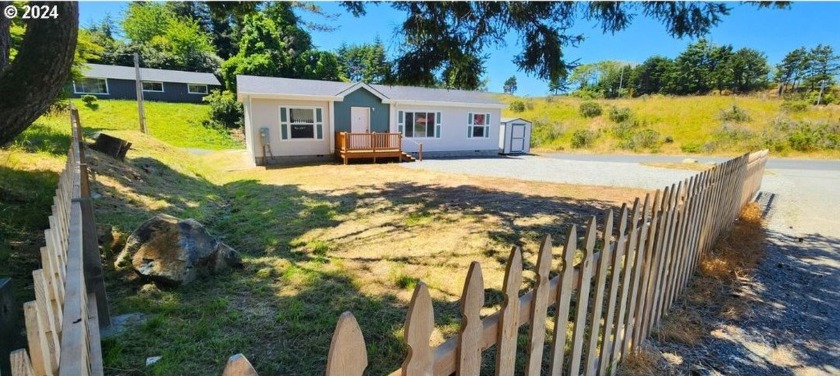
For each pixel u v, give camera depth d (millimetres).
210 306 2625
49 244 1258
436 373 934
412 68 5270
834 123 20141
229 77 25359
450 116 16234
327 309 2648
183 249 3014
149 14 34656
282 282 3096
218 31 36844
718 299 2824
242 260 3516
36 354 758
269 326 2412
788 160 16766
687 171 12102
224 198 6832
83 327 913
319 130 13570
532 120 27750
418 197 6664
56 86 2807
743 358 2145
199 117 22703
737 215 5156
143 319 2451
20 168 5184
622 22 4246
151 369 1972
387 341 2270
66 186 2240
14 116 2674
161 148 10977
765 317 2590
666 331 2375
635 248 1937
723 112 23875
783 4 3938
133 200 5090
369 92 14211
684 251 2758
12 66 2639
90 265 2201
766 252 3992
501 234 4363
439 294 2926
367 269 3391
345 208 5754
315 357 2119
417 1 4578
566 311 1451
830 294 2975
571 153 20859
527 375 1304
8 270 2846
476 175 10094
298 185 7996
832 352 2215
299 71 27266
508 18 4594
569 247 1400
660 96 32594
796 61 32156
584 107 27672
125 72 26250
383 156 13492
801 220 5625
